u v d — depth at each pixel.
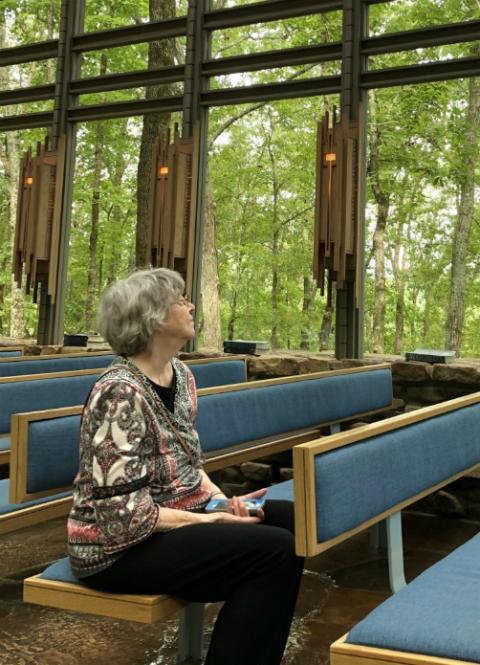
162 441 2.20
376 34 6.02
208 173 6.66
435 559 4.04
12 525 2.94
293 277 6.55
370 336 6.47
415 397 5.26
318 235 5.84
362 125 5.86
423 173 6.30
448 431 2.93
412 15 5.96
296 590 2.18
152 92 7.20
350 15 5.91
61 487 2.88
